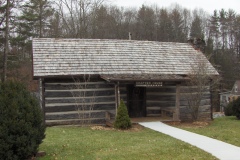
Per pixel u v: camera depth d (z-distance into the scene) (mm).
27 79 31984
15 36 32719
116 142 10664
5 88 8039
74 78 16500
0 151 7270
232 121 17859
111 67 17219
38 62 16484
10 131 7500
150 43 20312
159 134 12641
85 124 16500
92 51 18141
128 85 18031
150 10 53062
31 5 33938
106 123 16312
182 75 18094
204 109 19094
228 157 8992
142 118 17594
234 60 52562
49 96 16250
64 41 18484
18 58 33000
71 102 16516
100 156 8672
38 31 37219
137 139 11312
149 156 8820
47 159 8297
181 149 9781
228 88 50656
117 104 15586
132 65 17766
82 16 35438
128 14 49656
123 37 45656
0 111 7590
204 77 17172
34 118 8086
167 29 52531
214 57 49250
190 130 13961
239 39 57688
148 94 18375
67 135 12141
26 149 7637
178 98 16672
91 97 16844
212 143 10914
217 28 59406
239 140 11586
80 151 9227
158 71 17844
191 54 20203
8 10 26562
